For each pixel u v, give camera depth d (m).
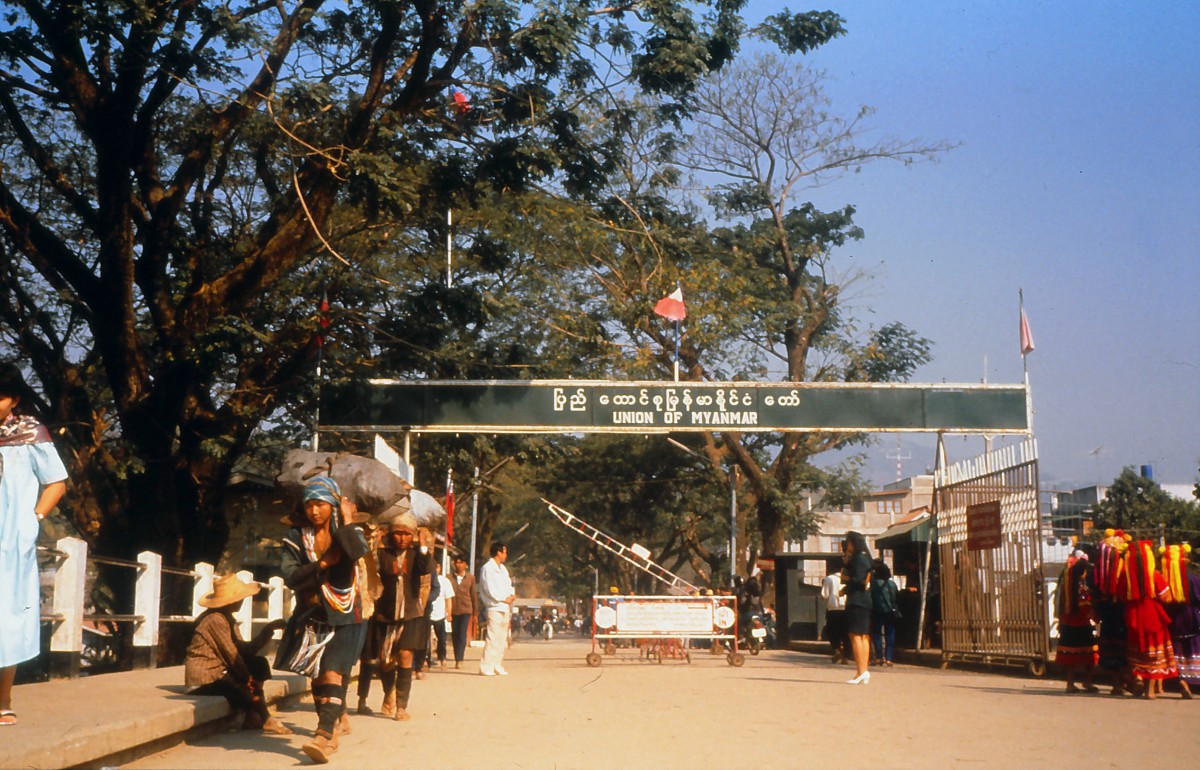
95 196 23.42
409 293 21.38
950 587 20.42
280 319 21.16
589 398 21.58
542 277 32.75
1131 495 59.59
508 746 8.21
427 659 16.59
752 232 41.66
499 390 21.50
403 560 9.95
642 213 20.50
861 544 15.51
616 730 9.34
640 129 29.19
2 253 21.69
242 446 19.62
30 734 6.19
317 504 7.76
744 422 21.69
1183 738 8.90
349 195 17.31
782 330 40.34
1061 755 7.84
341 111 19.22
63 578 10.59
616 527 53.12
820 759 7.58
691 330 34.44
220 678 8.70
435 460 29.48
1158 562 13.30
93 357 22.66
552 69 17.72
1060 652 14.16
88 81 18.03
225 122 19.88
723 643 29.20
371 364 21.45
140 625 12.82
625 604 22.08
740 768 7.15
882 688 14.61
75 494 21.23
